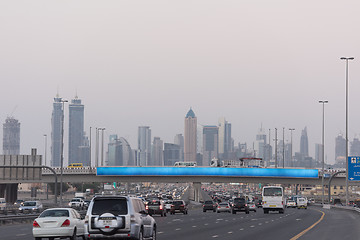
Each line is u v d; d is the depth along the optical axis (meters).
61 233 61.16
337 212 167.25
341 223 100.38
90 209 49.72
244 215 143.38
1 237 71.06
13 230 87.62
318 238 65.88
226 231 78.56
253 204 175.88
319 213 156.25
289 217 127.56
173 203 158.38
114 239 49.22
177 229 83.50
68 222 61.69
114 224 49.09
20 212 147.88
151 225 54.72
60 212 62.94
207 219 120.06
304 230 80.50
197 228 86.06
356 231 78.56
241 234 72.44
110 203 49.91
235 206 156.00
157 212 137.00
